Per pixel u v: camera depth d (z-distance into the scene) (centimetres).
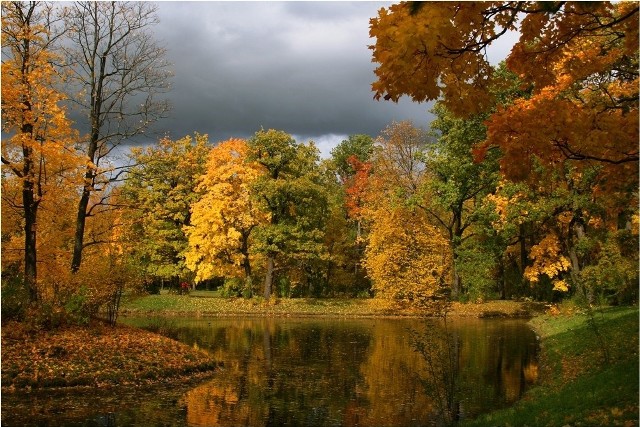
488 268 3488
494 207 3269
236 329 2656
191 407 1147
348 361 1736
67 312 1736
